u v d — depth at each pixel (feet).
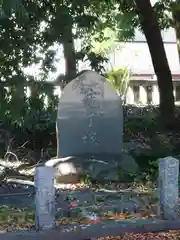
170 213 22.80
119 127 35.27
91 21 40.32
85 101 34.78
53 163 33.12
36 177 21.02
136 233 21.67
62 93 34.60
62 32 37.24
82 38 46.26
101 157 34.73
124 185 31.73
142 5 53.57
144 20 54.70
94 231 21.29
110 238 20.94
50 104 39.45
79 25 38.88
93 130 34.88
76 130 34.68
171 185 22.86
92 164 33.37
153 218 23.12
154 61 56.34
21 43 36.47
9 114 38.86
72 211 23.95
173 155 40.81
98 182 32.71
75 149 34.60
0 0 30.48
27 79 37.81
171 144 45.75
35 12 35.91
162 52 55.98
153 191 28.37
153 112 62.85
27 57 37.55
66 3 37.65
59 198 27.07
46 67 38.78
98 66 45.75
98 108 34.99
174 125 55.01
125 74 83.35
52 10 36.83
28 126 44.01
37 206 20.97
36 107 38.68
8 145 41.91
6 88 37.47
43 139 45.93
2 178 33.24
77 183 32.42
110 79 80.18
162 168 23.00
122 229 21.70
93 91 34.91
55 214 22.30
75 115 34.68
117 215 23.88
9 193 28.71
